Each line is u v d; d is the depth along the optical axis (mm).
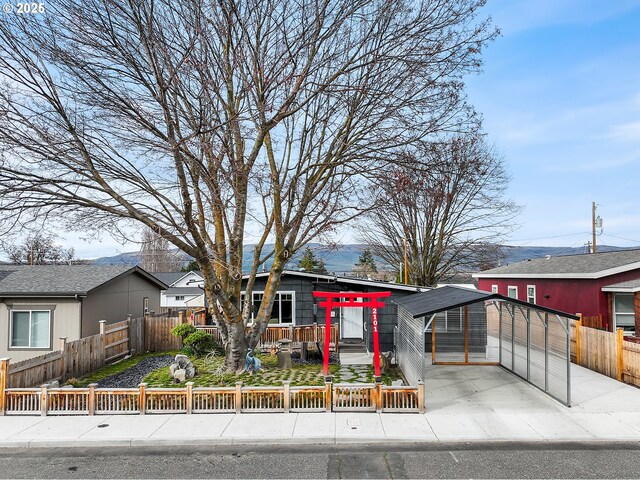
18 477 7734
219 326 15461
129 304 22766
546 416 10508
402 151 14281
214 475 7742
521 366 14461
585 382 13641
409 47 12922
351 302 14305
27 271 20953
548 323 12398
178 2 11695
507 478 7551
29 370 12258
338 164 14008
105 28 11203
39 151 11258
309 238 15156
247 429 9680
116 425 10008
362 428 9711
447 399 11930
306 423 10031
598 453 8562
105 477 7707
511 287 28406
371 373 15008
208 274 13508
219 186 12305
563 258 27203
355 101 13867
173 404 10844
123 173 12602
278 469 7965
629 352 13453
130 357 18656
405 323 14203
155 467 8094
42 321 18422
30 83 11359
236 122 12719
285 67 12570
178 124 12477
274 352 17422
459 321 19359
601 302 19484
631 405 11328
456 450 8734
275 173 14992
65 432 9602
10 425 10055
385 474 7730
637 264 19156
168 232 12492
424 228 30750
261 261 15641
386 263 38250
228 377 14406
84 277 20172
